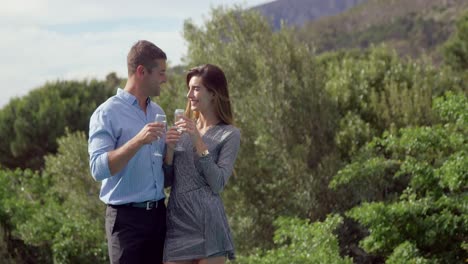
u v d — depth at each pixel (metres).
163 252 4.01
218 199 4.03
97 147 3.79
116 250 3.92
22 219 11.65
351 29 81.94
